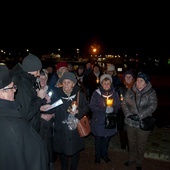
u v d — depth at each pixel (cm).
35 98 299
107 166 475
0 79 190
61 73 500
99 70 947
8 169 179
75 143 387
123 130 512
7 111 188
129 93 440
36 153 196
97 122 462
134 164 483
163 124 739
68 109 380
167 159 507
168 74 2600
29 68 298
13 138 181
